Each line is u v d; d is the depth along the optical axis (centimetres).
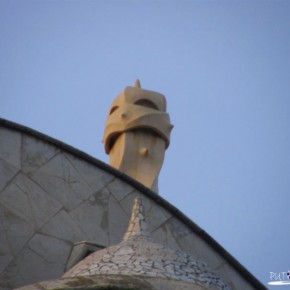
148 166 3641
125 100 3747
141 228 1936
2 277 2759
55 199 3011
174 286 1664
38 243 2889
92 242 2947
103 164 3186
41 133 3088
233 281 3288
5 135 3008
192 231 3294
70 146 3133
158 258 1780
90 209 3072
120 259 1767
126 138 3653
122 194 3181
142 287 1586
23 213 2914
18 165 2986
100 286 1545
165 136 3738
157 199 3247
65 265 2889
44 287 1564
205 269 1825
